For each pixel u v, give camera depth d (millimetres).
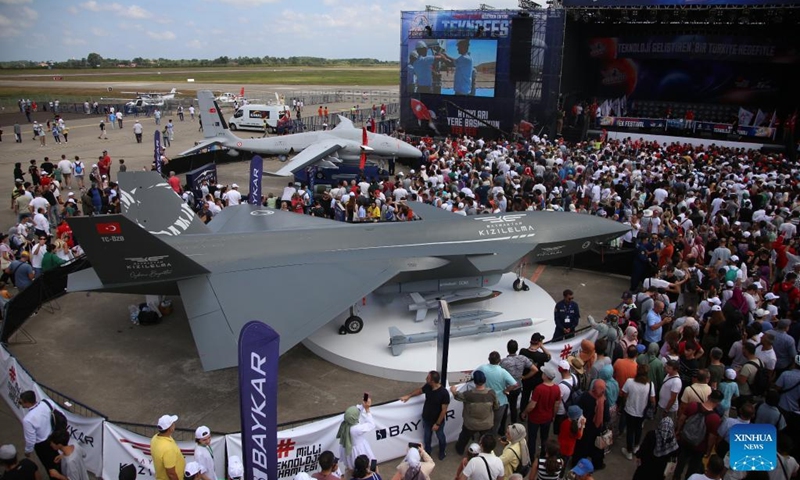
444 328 10055
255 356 6762
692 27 43375
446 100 45031
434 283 14953
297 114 62344
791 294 13953
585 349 10461
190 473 7262
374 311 15484
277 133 50562
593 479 9625
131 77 146000
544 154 31359
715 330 12281
